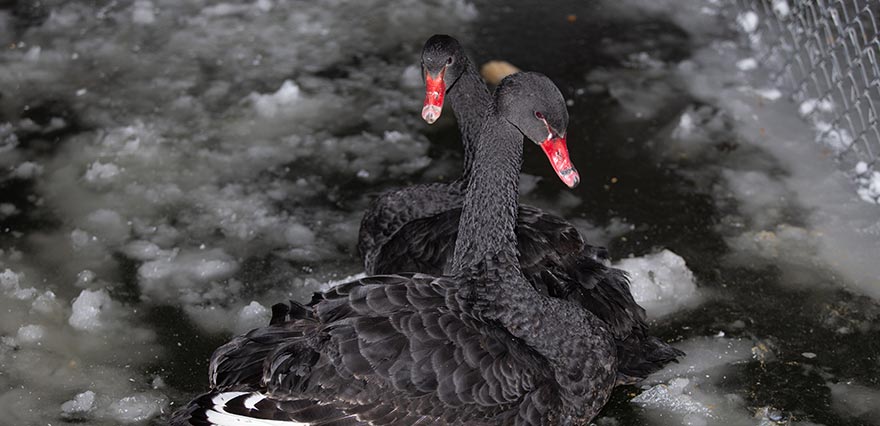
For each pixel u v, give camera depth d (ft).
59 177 8.87
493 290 6.89
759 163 9.03
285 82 9.62
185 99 9.58
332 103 9.62
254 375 6.69
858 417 7.31
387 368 6.49
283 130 9.36
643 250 8.35
